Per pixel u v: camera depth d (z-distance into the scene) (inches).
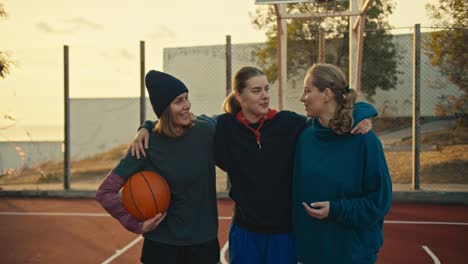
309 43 510.0
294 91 514.3
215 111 502.3
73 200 402.6
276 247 121.0
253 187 121.0
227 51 378.0
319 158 116.1
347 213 108.9
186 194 125.3
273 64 502.6
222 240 263.1
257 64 505.4
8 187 438.6
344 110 111.1
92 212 351.6
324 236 115.5
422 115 505.0
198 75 506.0
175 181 124.6
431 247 244.8
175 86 122.3
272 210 120.5
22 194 418.0
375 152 111.7
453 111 458.0
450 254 232.8
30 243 264.5
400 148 481.7
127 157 127.0
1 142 454.9
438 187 374.3
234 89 124.6
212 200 129.0
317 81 116.0
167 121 123.3
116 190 125.6
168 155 125.3
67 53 402.3
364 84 523.2
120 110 549.0
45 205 380.8
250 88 120.1
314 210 110.0
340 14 314.3
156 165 126.3
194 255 124.9
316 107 117.0
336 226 114.7
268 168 120.4
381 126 532.7
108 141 549.6
